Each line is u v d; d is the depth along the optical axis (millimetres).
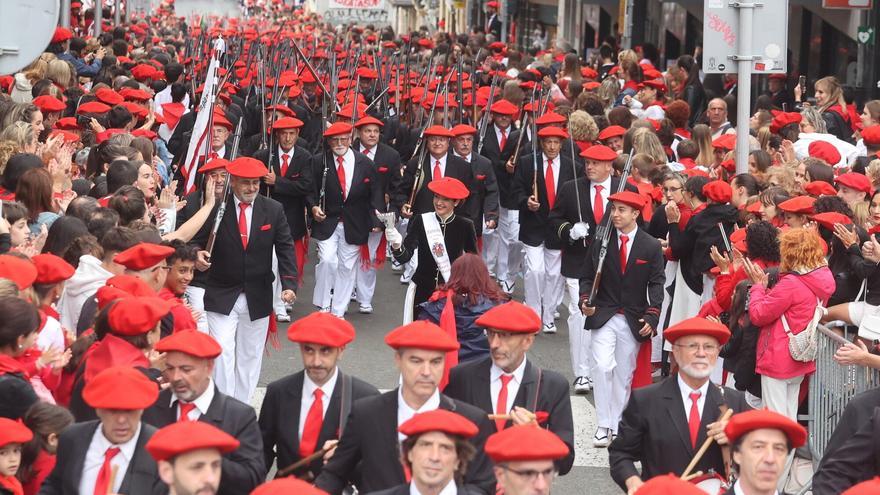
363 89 40625
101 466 11211
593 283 19016
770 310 16531
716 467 13023
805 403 17156
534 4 78625
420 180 26203
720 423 12562
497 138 29766
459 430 10305
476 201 26453
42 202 17703
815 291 16516
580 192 22859
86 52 42594
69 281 15203
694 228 20672
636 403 13180
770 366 16703
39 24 14188
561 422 13188
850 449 12242
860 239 17844
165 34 78062
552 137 25062
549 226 23719
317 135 35125
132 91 28453
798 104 32594
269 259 19234
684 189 20953
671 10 55938
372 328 25547
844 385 15898
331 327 12656
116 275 15219
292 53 46125
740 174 21266
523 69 43688
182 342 11836
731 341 17234
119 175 19438
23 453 11992
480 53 49312
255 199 19156
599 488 17266
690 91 37938
